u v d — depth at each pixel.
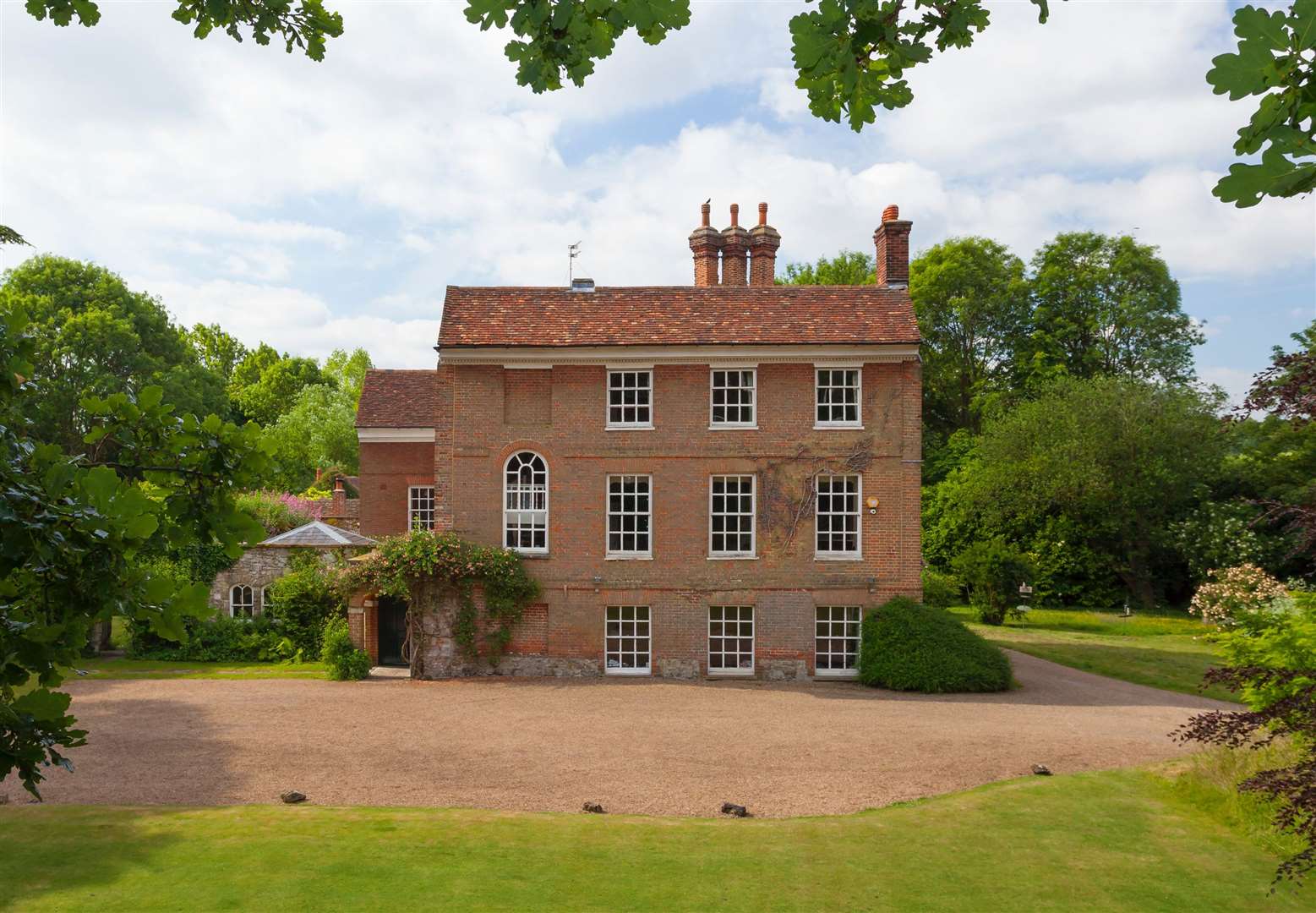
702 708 21.25
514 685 24.48
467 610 25.66
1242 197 3.14
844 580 25.72
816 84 4.69
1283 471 40.59
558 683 24.78
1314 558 7.63
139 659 28.53
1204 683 10.16
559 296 27.69
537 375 26.48
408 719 20.02
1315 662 12.18
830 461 25.89
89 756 16.84
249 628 28.89
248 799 14.36
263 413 75.38
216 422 4.55
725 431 26.05
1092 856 12.01
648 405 26.33
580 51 4.41
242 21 5.64
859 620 25.88
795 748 17.44
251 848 11.84
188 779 15.40
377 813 13.49
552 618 25.97
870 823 13.22
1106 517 42.62
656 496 26.08
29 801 14.12
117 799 14.32
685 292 27.83
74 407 44.16
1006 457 44.00
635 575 25.94
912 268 58.31
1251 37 2.80
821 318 26.64
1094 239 53.09
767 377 26.11
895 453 25.78
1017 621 38.44
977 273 54.81
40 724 3.50
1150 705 22.09
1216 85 2.92
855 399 26.09
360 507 34.25
